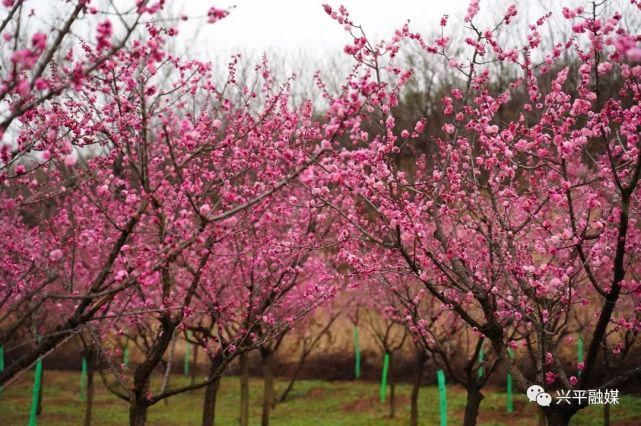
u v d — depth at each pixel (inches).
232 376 816.3
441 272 271.7
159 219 224.1
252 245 328.5
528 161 284.8
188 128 193.2
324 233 368.2
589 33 203.2
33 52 136.5
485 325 256.1
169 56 253.4
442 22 269.9
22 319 189.9
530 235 334.6
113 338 582.9
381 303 506.6
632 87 226.8
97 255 409.7
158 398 263.6
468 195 315.0
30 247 365.1
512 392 620.7
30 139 243.0
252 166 278.2
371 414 587.8
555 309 257.6
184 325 290.0
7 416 585.9
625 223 200.2
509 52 258.1
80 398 684.7
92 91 254.7
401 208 254.2
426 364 716.0
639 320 273.0
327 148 184.4
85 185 261.4
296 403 656.4
